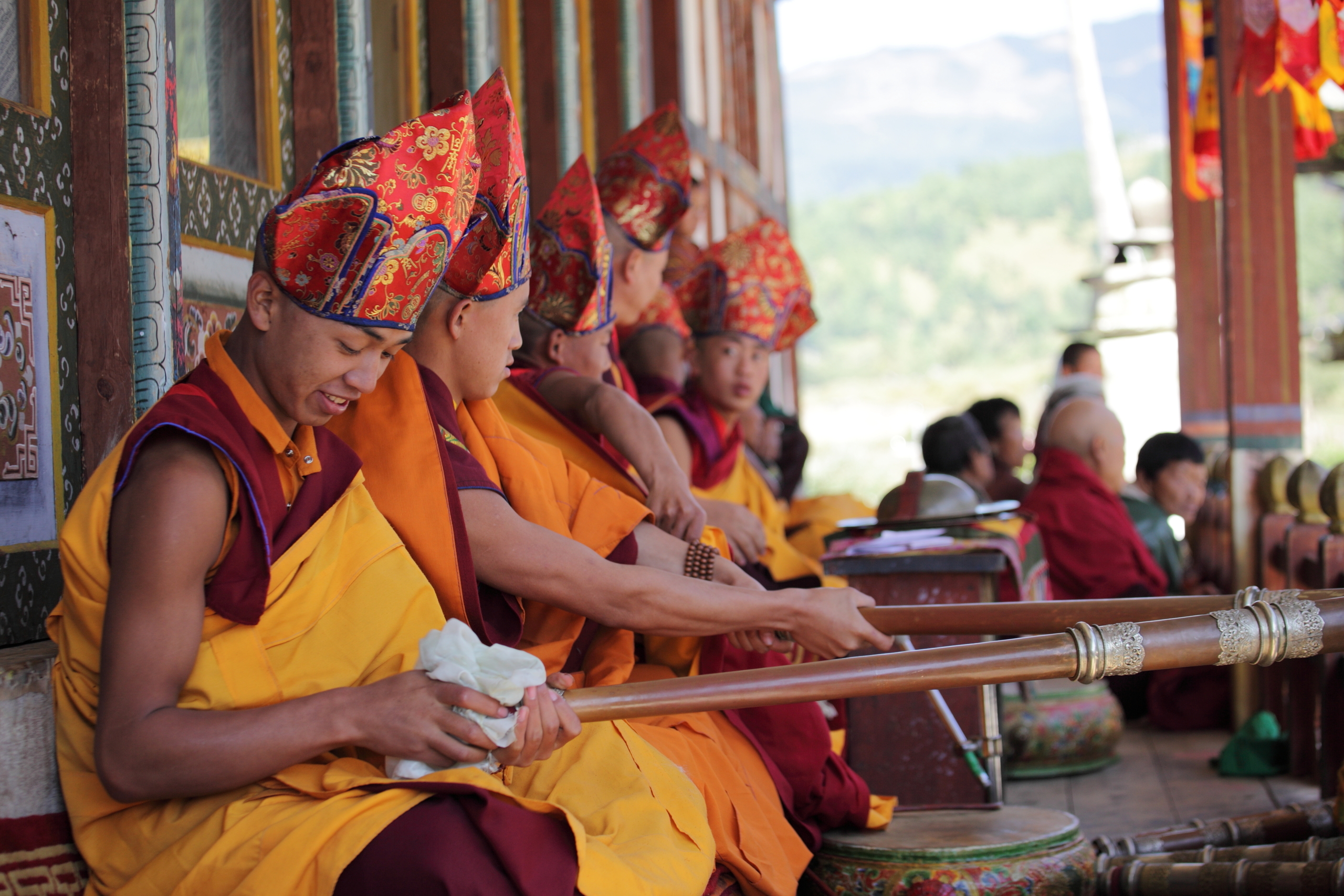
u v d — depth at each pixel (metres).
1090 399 4.90
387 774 1.56
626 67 5.47
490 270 2.01
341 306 1.56
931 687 1.72
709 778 2.07
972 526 3.17
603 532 2.20
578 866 1.49
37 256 2.13
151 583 1.48
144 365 2.23
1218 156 4.82
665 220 3.23
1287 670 3.59
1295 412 4.23
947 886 2.17
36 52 2.16
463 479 1.96
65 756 1.63
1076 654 1.71
